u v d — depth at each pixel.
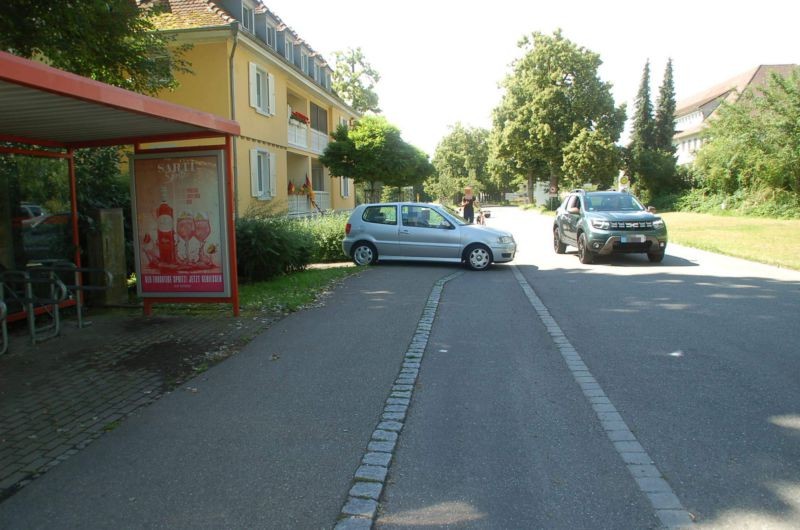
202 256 8.57
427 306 9.27
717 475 3.71
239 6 22.02
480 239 14.03
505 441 4.25
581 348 6.75
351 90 51.62
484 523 3.22
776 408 4.83
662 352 6.53
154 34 12.12
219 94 20.08
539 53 48.44
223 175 8.40
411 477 3.73
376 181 29.31
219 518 3.28
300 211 27.86
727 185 35.72
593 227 14.73
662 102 66.88
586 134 45.88
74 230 9.05
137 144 8.55
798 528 3.13
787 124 30.75
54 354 6.57
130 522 3.25
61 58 9.77
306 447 4.16
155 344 6.99
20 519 3.28
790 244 17.91
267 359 6.33
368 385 5.49
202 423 4.61
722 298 9.75
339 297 10.17
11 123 7.02
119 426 4.56
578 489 3.57
